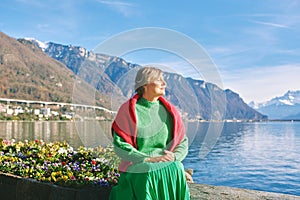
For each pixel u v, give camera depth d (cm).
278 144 4572
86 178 421
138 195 303
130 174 312
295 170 2531
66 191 379
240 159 2947
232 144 4309
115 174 446
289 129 9556
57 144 621
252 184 2055
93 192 375
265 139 5419
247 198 393
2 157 522
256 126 11725
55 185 394
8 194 426
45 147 605
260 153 3478
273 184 2081
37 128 2906
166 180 306
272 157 3212
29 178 423
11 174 443
